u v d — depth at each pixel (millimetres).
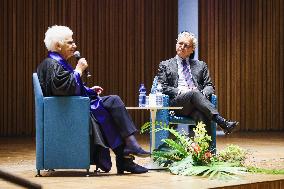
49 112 3617
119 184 3182
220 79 9641
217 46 9602
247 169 3801
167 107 3963
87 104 3637
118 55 9164
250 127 9859
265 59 9930
